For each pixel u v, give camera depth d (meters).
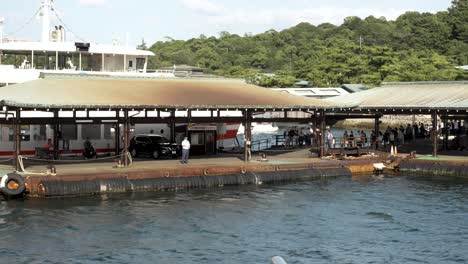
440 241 30.39
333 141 57.91
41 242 28.92
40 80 47.62
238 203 38.41
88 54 58.50
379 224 33.56
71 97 42.84
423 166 51.91
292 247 29.20
